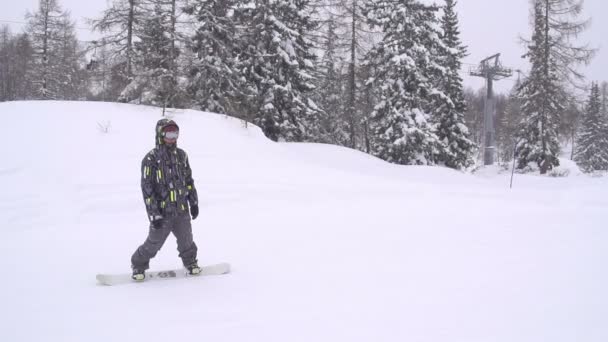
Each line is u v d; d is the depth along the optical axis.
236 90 24.09
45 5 36.53
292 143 23.27
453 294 4.48
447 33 33.81
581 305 4.14
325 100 34.12
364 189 12.42
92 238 7.30
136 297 4.47
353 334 3.54
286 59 24.98
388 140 27.28
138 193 9.97
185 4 22.52
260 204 10.27
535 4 29.92
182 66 21.95
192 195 5.21
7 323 3.79
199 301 4.36
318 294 4.53
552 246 6.48
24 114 13.56
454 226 8.02
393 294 4.50
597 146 57.12
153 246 4.94
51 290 4.68
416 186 13.73
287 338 3.47
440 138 32.62
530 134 31.27
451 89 33.12
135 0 21.84
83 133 12.77
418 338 3.46
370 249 6.39
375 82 28.20
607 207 10.62
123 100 20.67
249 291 4.65
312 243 6.80
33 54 37.16
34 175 10.06
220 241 6.96
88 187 9.88
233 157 14.09
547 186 24.09
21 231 7.75
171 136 4.96
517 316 3.90
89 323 3.79
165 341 3.43
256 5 25.17
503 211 9.72
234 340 3.44
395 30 26.55
